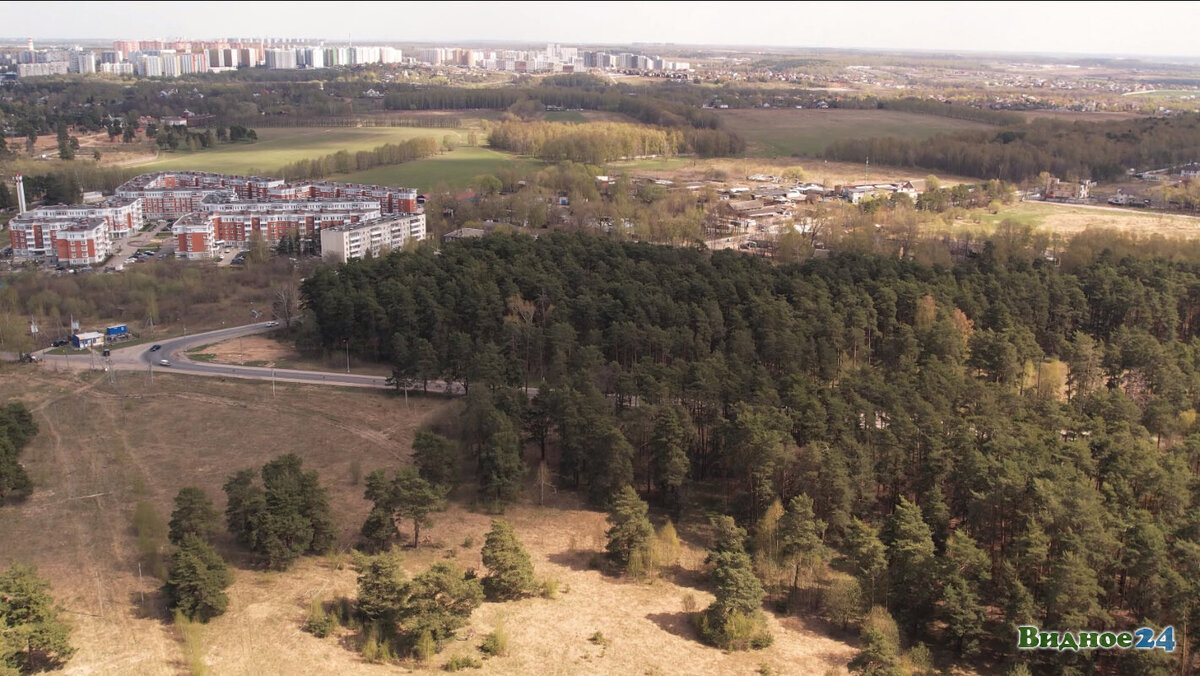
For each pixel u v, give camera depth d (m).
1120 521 180.00
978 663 171.75
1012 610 170.25
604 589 194.62
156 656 166.38
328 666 164.38
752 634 178.25
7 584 164.00
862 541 187.12
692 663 169.62
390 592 177.50
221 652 167.62
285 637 172.62
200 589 175.88
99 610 180.75
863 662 162.50
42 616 164.12
